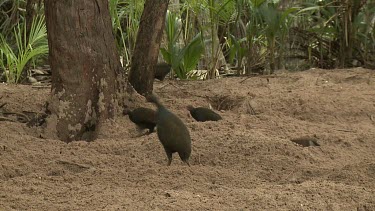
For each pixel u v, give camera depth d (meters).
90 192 8.55
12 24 20.61
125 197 8.34
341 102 13.63
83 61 11.43
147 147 10.52
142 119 11.40
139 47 13.56
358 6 18.22
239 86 15.28
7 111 12.86
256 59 19.34
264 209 8.06
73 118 11.44
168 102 13.63
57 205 8.02
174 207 7.96
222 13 17.22
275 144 10.59
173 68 16.80
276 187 8.96
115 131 11.45
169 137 9.61
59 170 9.63
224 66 19.66
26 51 16.80
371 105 13.54
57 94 11.49
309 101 13.67
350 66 18.61
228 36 18.12
